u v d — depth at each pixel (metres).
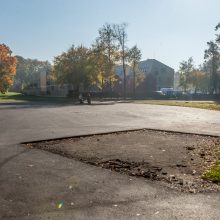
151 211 6.69
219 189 8.16
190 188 8.23
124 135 16.95
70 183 8.59
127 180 8.91
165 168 10.21
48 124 21.81
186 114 29.53
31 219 6.29
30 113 31.05
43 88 101.44
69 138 15.94
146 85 104.00
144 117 26.88
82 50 75.81
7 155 11.91
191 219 6.30
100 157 11.71
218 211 6.70
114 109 36.19
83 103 51.62
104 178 9.08
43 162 10.89
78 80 75.12
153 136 16.62
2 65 87.88
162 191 7.97
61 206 6.96
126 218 6.34
